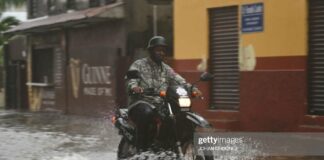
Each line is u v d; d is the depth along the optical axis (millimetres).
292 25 15625
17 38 32969
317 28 15078
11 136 16734
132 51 23500
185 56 19469
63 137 16219
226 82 18125
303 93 15320
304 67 15289
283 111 15883
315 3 15094
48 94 29594
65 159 11914
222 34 18219
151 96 9938
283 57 15906
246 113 17094
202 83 18750
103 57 24656
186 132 9211
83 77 26125
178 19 19781
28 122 21953
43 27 27516
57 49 28609
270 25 16281
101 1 25094
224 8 18062
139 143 9891
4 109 32062
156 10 23953
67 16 26000
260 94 16625
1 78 35625
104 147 13750
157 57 10117
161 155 9711
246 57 17109
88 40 25875
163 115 9359
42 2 30859
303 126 15211
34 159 12078
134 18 23594
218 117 18156
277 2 16047
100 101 24797
